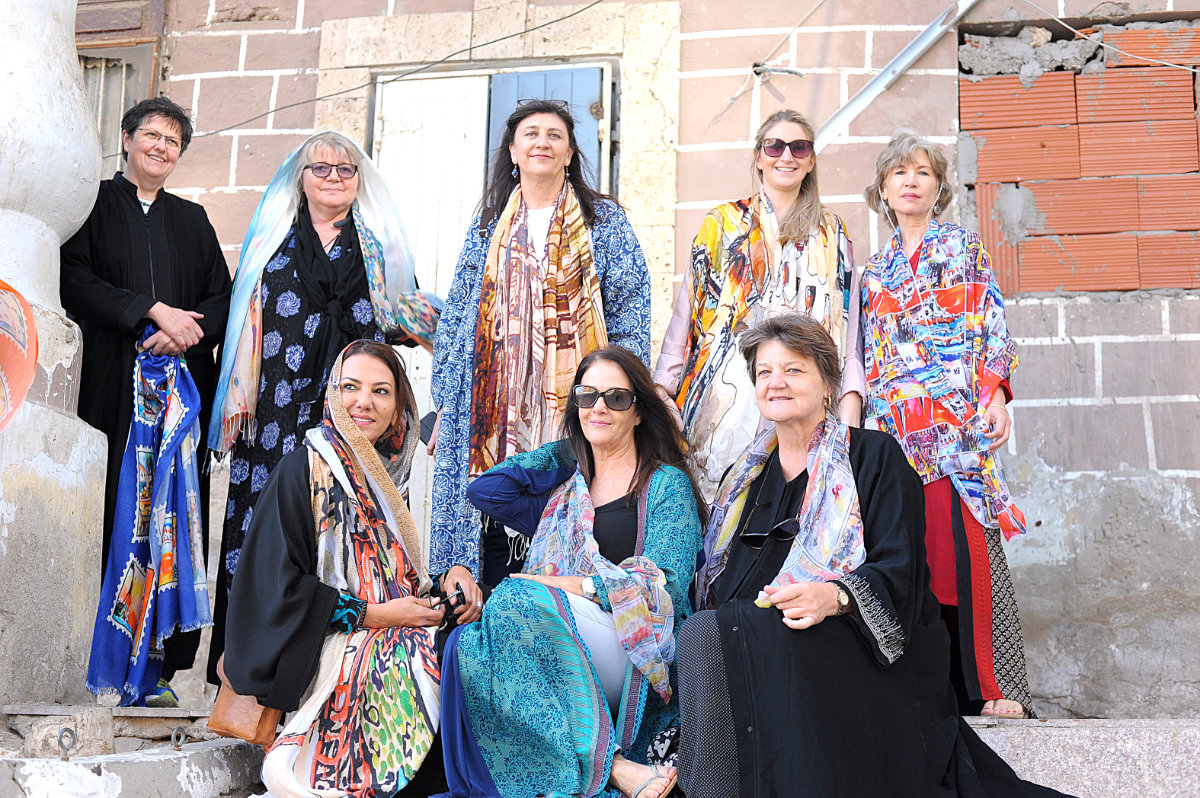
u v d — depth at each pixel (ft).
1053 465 17.66
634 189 19.38
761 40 19.57
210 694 17.56
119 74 21.12
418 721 10.43
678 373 14.14
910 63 19.15
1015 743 10.73
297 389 14.21
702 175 19.33
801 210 13.87
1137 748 10.61
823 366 10.99
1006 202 18.74
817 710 9.46
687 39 19.79
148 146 15.01
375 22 20.56
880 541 10.20
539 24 20.11
